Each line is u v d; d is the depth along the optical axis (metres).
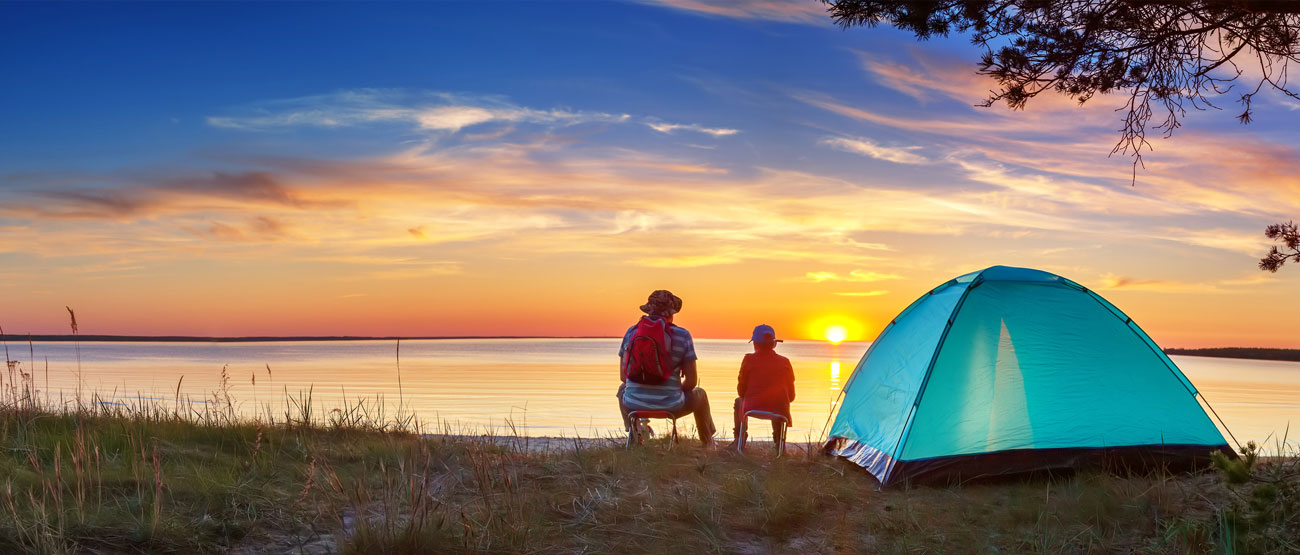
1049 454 6.99
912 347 7.83
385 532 4.85
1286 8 5.87
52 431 7.43
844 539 5.36
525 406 20.53
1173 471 7.11
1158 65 6.90
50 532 4.39
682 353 8.45
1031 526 5.65
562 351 132.12
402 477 6.06
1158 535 5.30
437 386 30.81
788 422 8.21
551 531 5.22
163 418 8.91
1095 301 7.78
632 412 8.35
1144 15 6.58
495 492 6.03
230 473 6.14
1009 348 7.44
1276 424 15.69
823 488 6.58
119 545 4.59
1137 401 7.38
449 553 4.75
